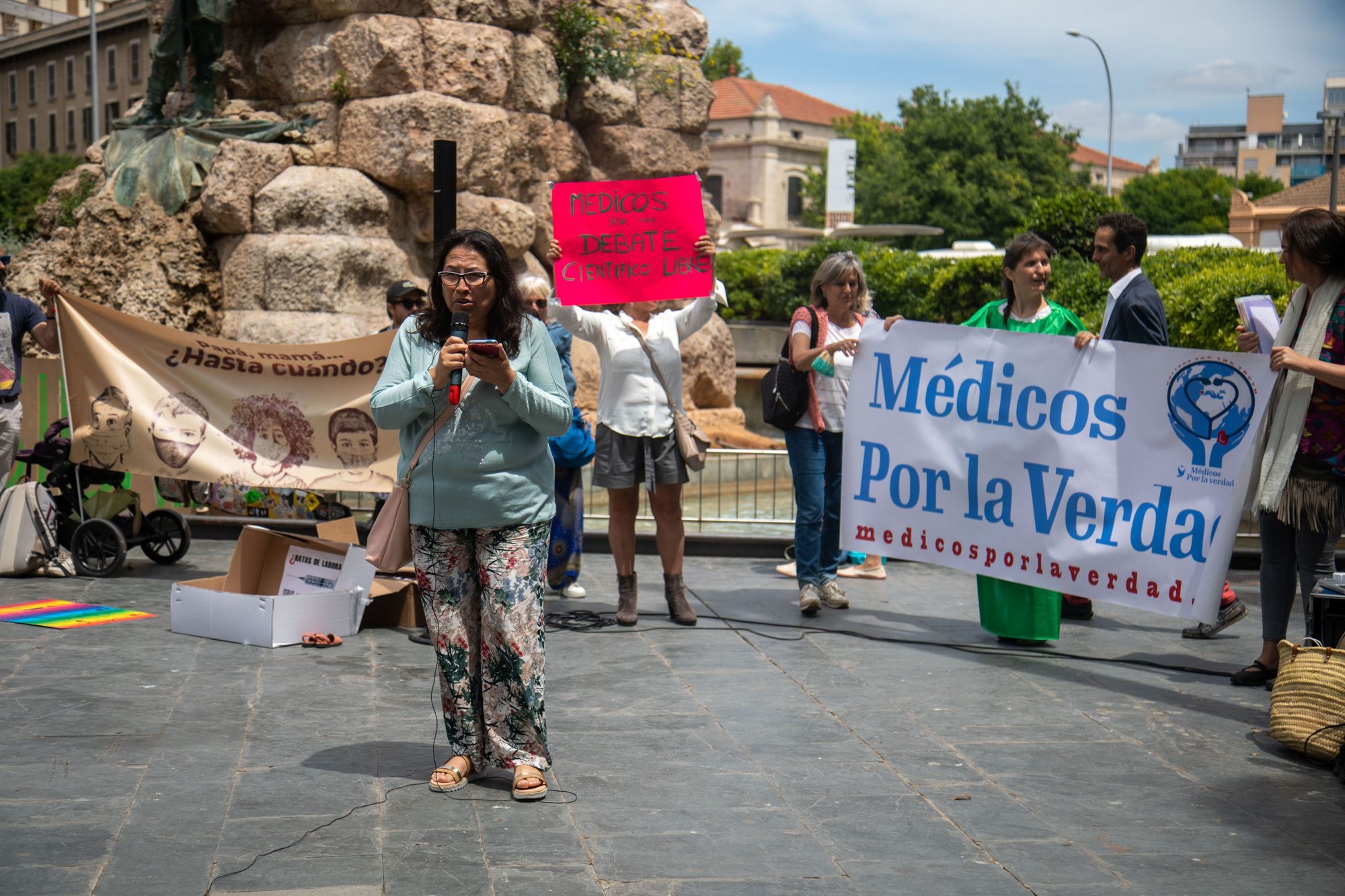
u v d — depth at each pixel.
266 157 11.95
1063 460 6.22
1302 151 185.38
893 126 76.06
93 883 3.37
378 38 12.08
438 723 4.96
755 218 88.62
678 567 6.94
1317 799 4.25
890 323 6.64
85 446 7.91
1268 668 5.74
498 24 12.98
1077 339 6.17
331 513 8.94
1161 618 7.37
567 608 7.32
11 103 75.88
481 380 3.99
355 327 11.71
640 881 3.46
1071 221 20.88
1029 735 4.95
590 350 13.52
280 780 4.25
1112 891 3.45
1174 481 5.95
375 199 12.02
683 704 5.29
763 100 88.81
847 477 6.77
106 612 6.85
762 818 3.97
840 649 6.36
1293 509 5.40
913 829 3.90
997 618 6.54
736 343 22.95
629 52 15.12
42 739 4.62
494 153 12.52
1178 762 4.63
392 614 6.72
